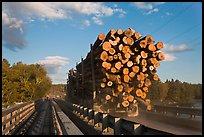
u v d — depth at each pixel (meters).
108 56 16.31
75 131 14.61
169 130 12.64
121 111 17.33
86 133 13.97
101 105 18.08
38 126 17.50
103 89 17.73
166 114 19.97
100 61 17.19
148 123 14.94
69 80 37.56
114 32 16.33
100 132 11.53
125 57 16.09
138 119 16.16
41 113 29.83
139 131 7.52
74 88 31.28
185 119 17.08
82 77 24.00
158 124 14.64
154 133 6.70
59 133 12.75
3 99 41.12
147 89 16.73
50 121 20.45
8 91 42.12
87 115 16.19
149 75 16.78
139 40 16.19
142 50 16.22
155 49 15.98
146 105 16.86
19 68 61.06
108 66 16.42
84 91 23.94
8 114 13.47
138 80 16.28
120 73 16.88
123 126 8.77
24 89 56.84
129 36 16.19
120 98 16.89
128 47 16.31
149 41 15.96
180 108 19.42
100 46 16.95
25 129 15.31
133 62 16.27
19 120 17.05
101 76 17.89
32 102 30.19
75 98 30.45
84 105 22.53
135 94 16.83
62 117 23.30
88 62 21.58
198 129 12.98
